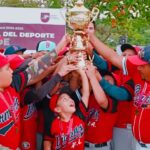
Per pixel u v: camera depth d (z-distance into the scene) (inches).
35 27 392.8
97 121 177.6
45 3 447.8
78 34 170.4
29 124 178.4
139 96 167.5
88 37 172.2
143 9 303.3
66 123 168.2
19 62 170.4
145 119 167.8
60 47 167.3
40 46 203.9
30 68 162.6
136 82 168.7
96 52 180.5
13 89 157.2
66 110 167.3
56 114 169.0
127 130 187.5
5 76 151.1
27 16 391.9
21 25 393.7
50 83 166.6
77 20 168.6
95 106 176.9
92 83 170.2
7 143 155.0
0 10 392.2
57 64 170.6
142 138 170.6
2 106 152.2
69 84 171.9
